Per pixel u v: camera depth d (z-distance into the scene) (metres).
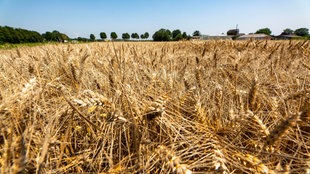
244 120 1.82
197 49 9.27
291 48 7.07
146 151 1.68
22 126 1.75
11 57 5.14
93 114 2.07
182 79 3.15
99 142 1.91
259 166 1.36
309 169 1.29
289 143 1.98
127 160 1.80
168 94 2.41
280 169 1.35
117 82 2.32
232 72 3.59
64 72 3.23
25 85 1.92
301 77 3.15
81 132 2.06
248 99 2.24
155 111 1.72
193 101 2.43
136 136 1.63
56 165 1.60
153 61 4.70
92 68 3.70
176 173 1.26
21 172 1.05
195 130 1.98
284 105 2.04
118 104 2.00
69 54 4.80
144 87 2.93
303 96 2.02
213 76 3.63
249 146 1.80
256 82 2.22
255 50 7.71
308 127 2.02
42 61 4.28
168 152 1.49
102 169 1.75
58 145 1.81
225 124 2.01
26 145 1.29
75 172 1.72
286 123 1.40
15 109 1.77
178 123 2.04
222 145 1.69
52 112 2.05
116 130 1.91
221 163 1.33
